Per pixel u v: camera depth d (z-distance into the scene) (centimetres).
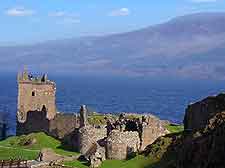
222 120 7538
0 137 17038
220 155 6669
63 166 10350
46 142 12962
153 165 9031
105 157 11000
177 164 7631
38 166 10456
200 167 6925
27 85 15525
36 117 14438
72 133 12725
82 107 13062
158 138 10356
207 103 9262
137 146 11225
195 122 9462
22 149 12450
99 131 11869
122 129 11694
